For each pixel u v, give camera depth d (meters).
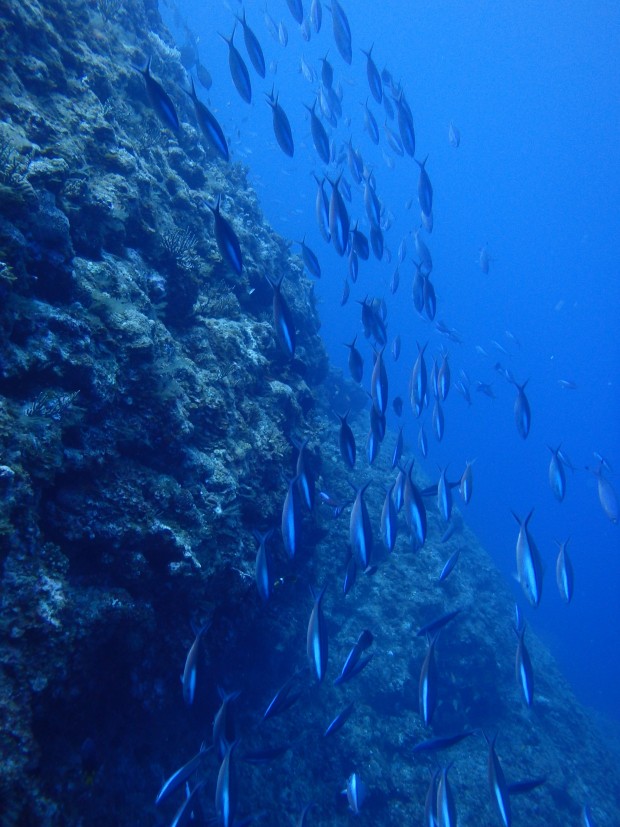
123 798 3.88
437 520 13.41
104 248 4.85
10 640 2.71
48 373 3.43
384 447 14.82
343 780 6.50
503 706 9.73
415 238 6.94
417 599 9.73
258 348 6.82
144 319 4.32
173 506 4.09
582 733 10.87
